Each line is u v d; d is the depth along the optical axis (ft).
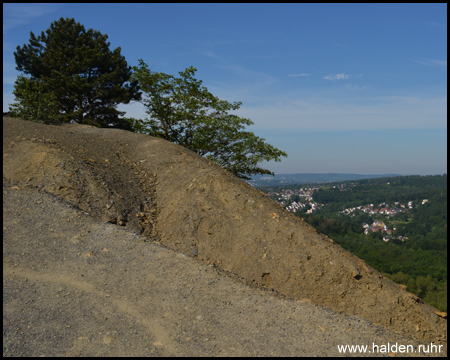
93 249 19.08
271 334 13.76
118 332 13.44
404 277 138.82
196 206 25.40
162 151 35.40
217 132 52.65
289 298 18.19
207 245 23.02
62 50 70.74
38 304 14.62
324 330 14.21
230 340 13.30
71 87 67.67
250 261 21.68
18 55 70.90
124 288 16.31
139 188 28.60
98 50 72.59
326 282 20.08
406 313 18.69
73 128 44.21
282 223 23.80
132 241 20.39
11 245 18.26
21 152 27.43
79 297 15.38
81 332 13.30
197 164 31.96
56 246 18.86
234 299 16.14
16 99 46.11
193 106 51.80
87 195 24.56
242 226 24.00
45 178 25.05
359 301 19.31
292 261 21.13
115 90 71.87
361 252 190.19
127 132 43.50
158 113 54.08
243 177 55.47
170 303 15.47
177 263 18.54
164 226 24.76
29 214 21.04
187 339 13.28
